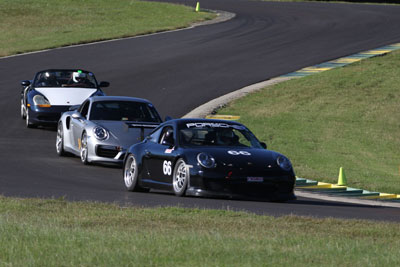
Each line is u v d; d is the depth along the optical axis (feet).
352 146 233.35
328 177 176.96
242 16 539.70
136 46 418.72
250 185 116.88
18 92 294.46
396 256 69.62
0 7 558.56
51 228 80.53
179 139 125.08
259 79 329.52
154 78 326.85
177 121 129.49
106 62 369.09
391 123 266.16
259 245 73.51
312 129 249.34
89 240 74.59
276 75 338.75
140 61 370.73
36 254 67.36
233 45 417.69
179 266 63.82
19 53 400.47
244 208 108.17
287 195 119.55
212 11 568.82
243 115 262.47
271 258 67.41
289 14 542.57
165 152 125.18
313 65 360.48
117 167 167.43
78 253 68.03
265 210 107.34
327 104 286.46
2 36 465.47
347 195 153.17
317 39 433.48
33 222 86.07
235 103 280.51
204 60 372.99
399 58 364.79
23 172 150.41
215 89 306.14
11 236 75.97
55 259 65.72
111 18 533.96
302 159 205.77
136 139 162.71
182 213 96.68
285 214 103.04
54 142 208.13
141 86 309.22
